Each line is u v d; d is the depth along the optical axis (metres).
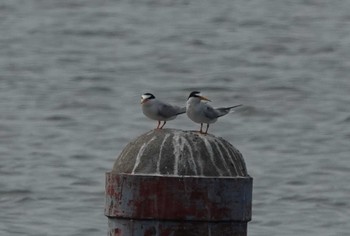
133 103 33.09
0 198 21.70
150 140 7.48
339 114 31.48
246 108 31.92
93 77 36.81
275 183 23.47
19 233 18.80
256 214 20.53
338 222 20.17
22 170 24.53
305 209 21.06
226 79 36.78
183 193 7.29
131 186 7.35
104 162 25.73
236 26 45.84
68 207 20.97
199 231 7.32
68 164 25.41
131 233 7.39
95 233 18.98
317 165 25.52
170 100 34.78
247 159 26.33
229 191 7.33
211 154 7.41
